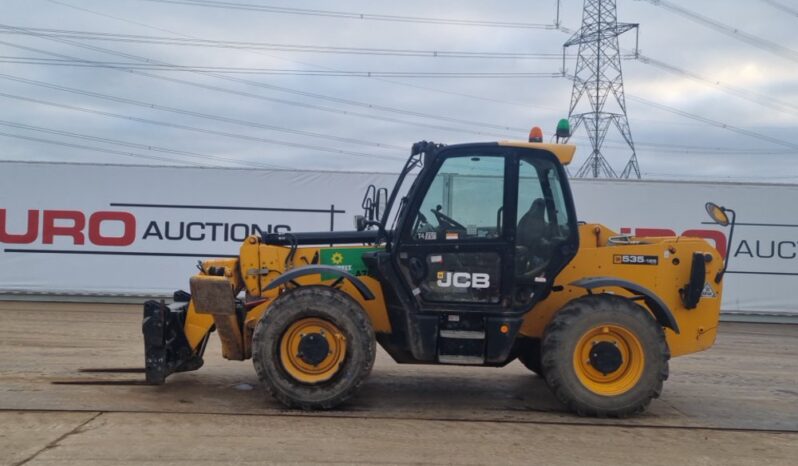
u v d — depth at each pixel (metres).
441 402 6.56
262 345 5.95
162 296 14.02
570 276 6.48
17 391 6.49
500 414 6.14
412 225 6.18
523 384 7.45
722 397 7.09
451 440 5.28
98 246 14.03
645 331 5.96
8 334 9.98
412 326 6.10
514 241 6.12
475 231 6.14
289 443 5.09
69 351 8.69
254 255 6.70
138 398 6.34
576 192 13.99
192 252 14.09
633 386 5.94
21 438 5.06
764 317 13.92
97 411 5.84
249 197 14.12
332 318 5.95
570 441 5.32
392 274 6.17
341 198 14.12
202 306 6.37
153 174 14.08
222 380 7.18
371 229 7.60
